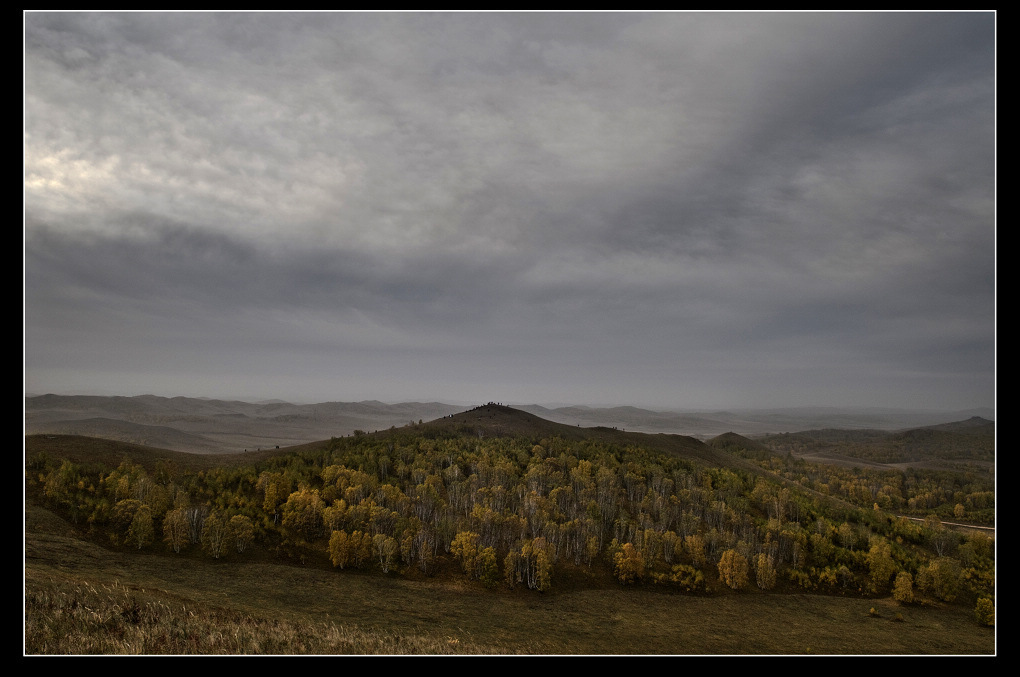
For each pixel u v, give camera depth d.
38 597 43.41
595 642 93.12
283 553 127.50
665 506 172.38
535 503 161.25
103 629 40.03
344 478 163.50
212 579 106.81
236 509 142.88
